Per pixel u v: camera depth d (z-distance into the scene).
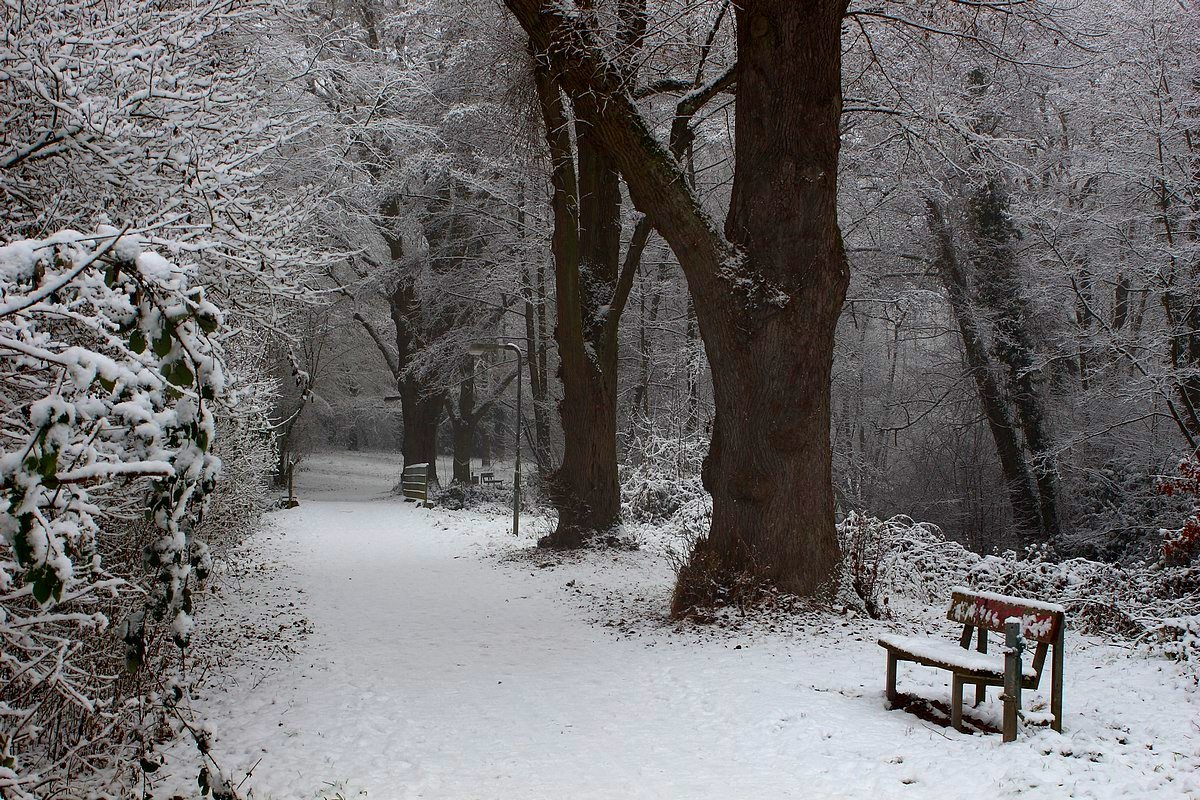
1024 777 5.09
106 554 5.46
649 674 8.27
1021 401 23.48
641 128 11.08
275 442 16.62
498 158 25.09
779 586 10.45
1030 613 6.17
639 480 23.11
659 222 11.11
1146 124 19.03
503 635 10.41
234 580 13.80
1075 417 23.06
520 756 6.03
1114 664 8.39
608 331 18.14
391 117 24.64
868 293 26.95
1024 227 23.28
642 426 26.88
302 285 6.61
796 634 9.36
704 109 21.86
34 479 2.61
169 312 2.83
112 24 5.50
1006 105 21.84
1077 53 19.36
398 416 51.38
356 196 18.34
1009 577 12.42
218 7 6.43
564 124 16.62
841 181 23.47
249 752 6.12
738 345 10.69
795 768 5.58
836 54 10.52
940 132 17.73
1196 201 18.45
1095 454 23.36
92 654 4.96
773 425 10.51
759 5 10.49
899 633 9.58
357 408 48.06
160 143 5.82
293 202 6.96
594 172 18.39
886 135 21.61
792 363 10.49
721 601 10.48
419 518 26.58
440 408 36.00
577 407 17.98
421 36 27.30
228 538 13.22
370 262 33.41
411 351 34.44
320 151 10.03
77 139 5.19
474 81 23.91
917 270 27.97
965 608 6.96
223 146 6.50
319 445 55.91
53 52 5.14
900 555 13.86
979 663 6.04
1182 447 19.91
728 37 15.64
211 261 5.99
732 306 10.69
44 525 2.68
